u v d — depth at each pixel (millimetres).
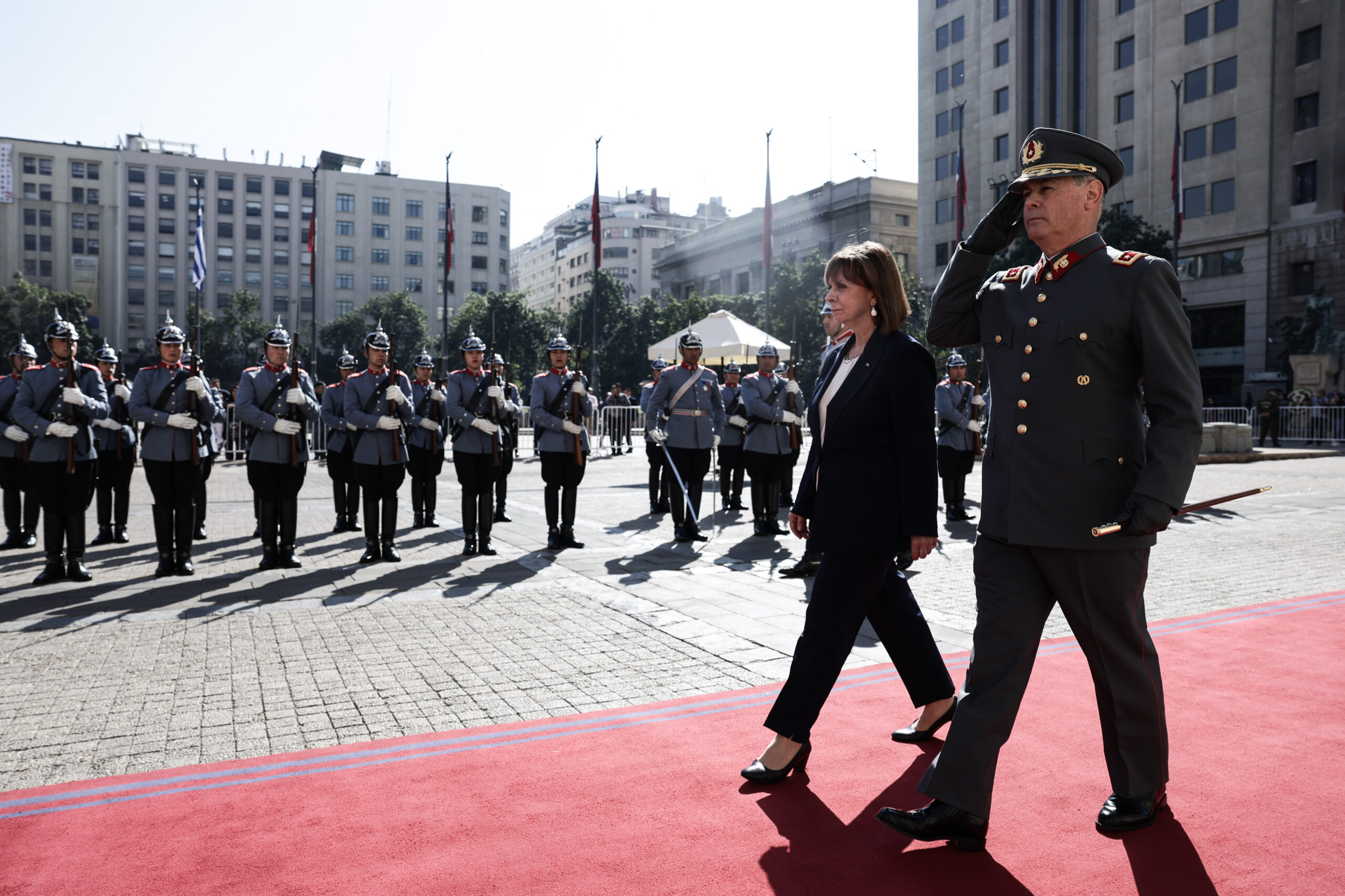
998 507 2775
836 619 3266
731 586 7109
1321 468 19375
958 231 34312
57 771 3457
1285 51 38281
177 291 89938
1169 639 5262
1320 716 3883
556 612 6191
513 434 11305
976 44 51438
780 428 10000
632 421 27781
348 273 94312
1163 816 2914
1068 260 2727
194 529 9680
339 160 95188
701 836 2822
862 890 2473
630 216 124875
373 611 6203
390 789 3230
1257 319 39531
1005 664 2762
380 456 8133
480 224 99312
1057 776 3256
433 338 79000
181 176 89875
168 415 7445
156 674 4742
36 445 7164
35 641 5391
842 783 3234
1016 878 2533
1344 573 7480
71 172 88250
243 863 2676
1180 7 41812
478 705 4219
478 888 2502
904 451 3188
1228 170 40344
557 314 72812
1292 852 2660
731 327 14477
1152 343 2533
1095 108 45656
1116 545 2617
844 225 67562
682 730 3846
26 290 72250
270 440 7812
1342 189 36438
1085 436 2637
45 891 2516
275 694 4410
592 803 3084
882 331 3365
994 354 2863
